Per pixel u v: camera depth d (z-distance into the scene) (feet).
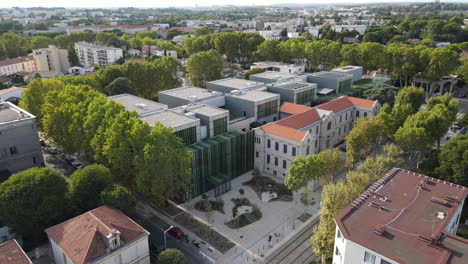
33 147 276.62
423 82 553.23
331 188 187.11
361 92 471.62
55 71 632.38
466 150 228.22
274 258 200.03
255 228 228.22
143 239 174.60
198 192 268.21
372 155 334.65
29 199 192.34
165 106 317.63
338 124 358.02
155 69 464.24
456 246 142.61
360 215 164.35
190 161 234.79
